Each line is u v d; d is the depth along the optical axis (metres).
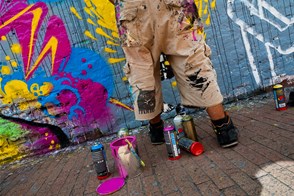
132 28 2.17
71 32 3.37
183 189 1.72
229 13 3.51
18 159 3.46
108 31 3.40
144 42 2.21
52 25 3.34
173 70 2.35
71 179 2.37
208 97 2.14
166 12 2.10
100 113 3.50
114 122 3.53
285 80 3.62
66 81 3.42
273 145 2.03
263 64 3.59
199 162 2.05
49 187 2.30
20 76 3.37
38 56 3.36
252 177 1.66
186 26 2.11
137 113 2.34
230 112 3.22
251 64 3.58
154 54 2.29
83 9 3.35
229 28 3.53
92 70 3.44
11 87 3.38
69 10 3.34
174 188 1.76
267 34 3.57
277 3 3.55
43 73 3.38
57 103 3.45
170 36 2.15
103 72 3.45
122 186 1.98
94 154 2.19
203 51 2.15
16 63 3.35
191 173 1.90
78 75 3.43
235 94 3.58
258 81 3.59
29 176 2.73
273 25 3.57
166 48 2.23
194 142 2.21
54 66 3.39
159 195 1.73
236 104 3.48
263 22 3.56
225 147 2.19
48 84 3.41
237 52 3.56
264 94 3.58
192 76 2.15
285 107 2.83
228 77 3.57
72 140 3.50
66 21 3.35
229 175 1.74
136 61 2.26
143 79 2.27
